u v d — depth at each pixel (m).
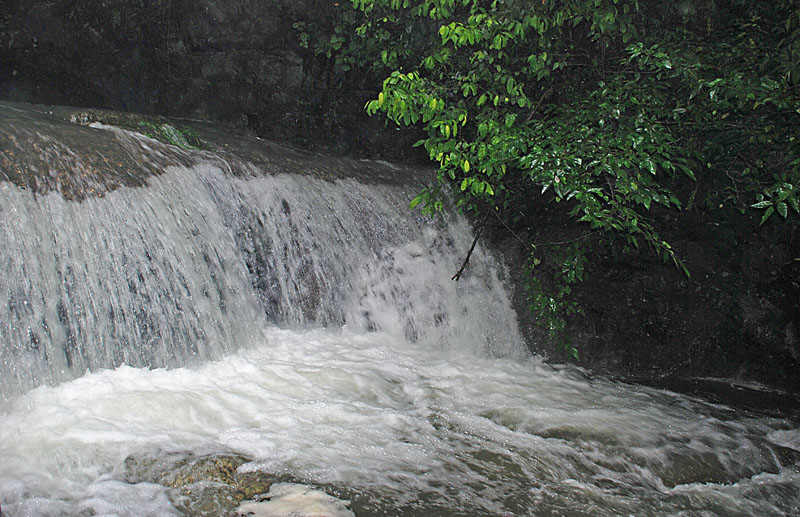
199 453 3.92
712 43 7.68
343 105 10.18
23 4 9.33
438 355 6.64
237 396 4.80
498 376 6.24
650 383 6.88
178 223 5.57
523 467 4.32
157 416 4.30
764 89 6.11
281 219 6.50
